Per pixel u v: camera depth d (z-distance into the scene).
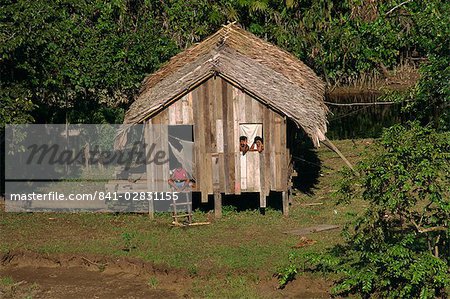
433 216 25.45
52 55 43.16
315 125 35.69
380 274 25.61
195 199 40.06
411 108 41.66
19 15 36.44
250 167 37.09
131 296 28.39
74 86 47.62
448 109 38.44
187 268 29.70
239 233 34.47
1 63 37.56
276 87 37.84
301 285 28.27
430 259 24.47
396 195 24.38
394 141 24.95
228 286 28.48
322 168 47.09
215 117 36.84
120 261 31.34
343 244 31.62
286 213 37.16
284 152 36.78
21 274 31.38
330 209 38.41
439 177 24.75
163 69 45.66
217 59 37.31
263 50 45.28
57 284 30.03
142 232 35.19
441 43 39.38
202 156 36.97
